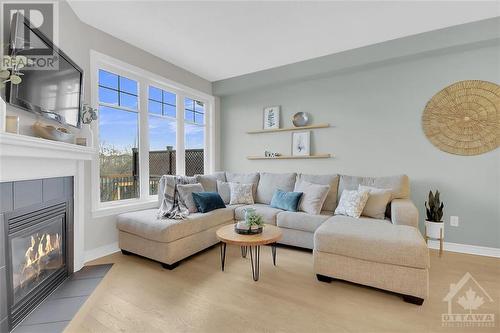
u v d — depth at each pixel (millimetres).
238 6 2385
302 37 2980
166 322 1628
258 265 2363
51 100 1996
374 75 3420
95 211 2736
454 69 2939
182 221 2580
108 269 2436
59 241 2189
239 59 3641
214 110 4707
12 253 1635
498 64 2740
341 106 3670
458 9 2424
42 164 1912
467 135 2900
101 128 2947
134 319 1658
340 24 2695
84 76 2635
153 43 3145
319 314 1710
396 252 1839
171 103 3926
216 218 3053
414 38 2918
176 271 2402
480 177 2855
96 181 2766
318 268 2166
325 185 3277
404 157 3246
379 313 1719
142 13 2502
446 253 2879
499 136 2762
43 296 1889
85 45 2654
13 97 1603
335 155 3732
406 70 3207
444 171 3025
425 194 3129
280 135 4223
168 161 3891
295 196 3223
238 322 1625
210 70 4074
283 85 4145
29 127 1857
